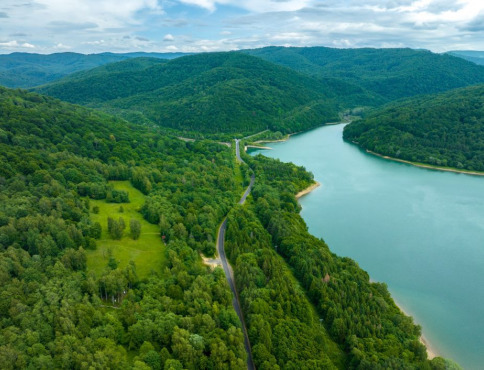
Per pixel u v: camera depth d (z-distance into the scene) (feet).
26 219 517.14
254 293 493.36
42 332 359.25
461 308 574.15
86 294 425.69
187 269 525.75
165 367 354.54
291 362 396.57
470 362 476.54
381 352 432.25
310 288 538.47
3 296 385.70
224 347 386.32
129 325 399.24
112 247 566.77
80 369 333.01
